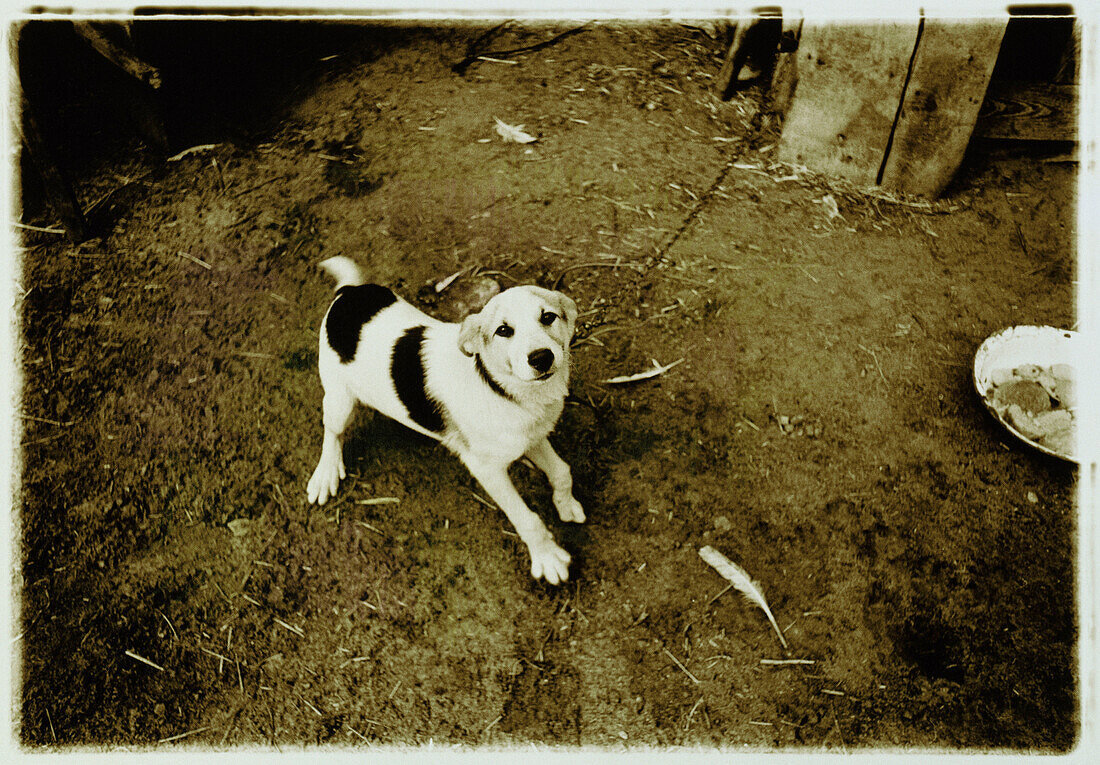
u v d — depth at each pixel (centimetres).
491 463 102
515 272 134
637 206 142
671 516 113
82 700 106
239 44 167
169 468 122
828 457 116
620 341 127
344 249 140
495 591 109
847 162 144
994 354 120
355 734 102
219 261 141
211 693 106
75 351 134
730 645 104
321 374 110
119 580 114
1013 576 107
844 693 101
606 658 104
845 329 127
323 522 116
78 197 153
